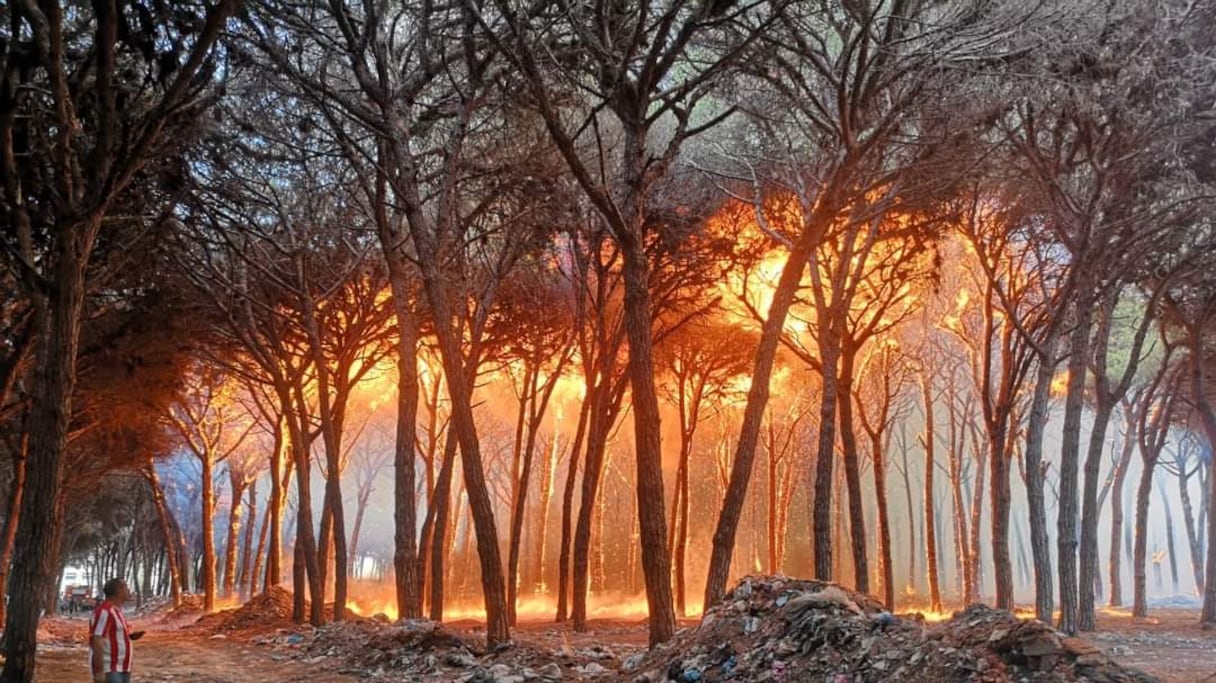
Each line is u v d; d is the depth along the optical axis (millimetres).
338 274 22953
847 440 20516
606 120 20828
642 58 14328
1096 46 14430
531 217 20219
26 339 16516
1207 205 18156
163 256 19344
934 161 16281
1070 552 20000
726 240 20906
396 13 18672
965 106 14906
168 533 42750
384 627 17141
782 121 16609
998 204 21016
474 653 14500
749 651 10422
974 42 13523
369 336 24859
